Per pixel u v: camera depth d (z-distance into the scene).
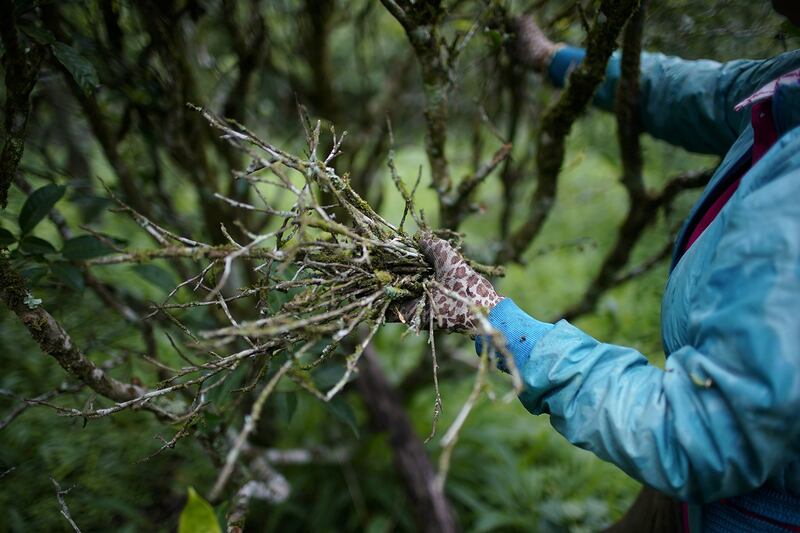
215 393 1.31
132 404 1.08
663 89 1.42
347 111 2.74
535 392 0.91
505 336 0.93
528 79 2.03
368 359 2.21
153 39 1.60
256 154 0.93
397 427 2.18
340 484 2.28
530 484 2.33
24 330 1.84
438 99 1.48
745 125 1.20
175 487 1.95
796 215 0.74
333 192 1.00
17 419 1.73
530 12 1.67
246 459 1.87
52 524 1.65
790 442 0.75
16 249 1.24
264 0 2.06
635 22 1.34
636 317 2.32
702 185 1.61
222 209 1.93
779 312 0.72
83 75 1.15
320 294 0.98
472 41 2.15
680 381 0.81
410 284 0.99
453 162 2.61
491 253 2.00
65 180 1.95
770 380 0.71
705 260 0.88
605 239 3.22
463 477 2.32
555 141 1.62
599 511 2.27
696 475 0.80
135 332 1.86
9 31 1.02
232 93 1.91
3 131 1.42
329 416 2.37
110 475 1.82
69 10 1.66
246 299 2.05
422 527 2.09
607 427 0.84
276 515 2.07
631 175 1.68
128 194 1.75
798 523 0.92
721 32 1.66
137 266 1.53
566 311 2.12
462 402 2.67
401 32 2.70
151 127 1.78
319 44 2.16
